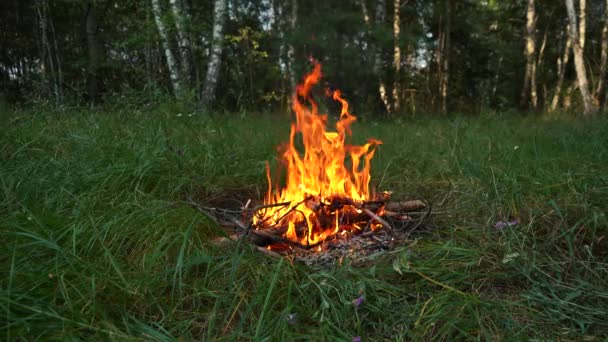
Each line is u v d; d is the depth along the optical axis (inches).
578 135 209.6
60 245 90.3
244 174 150.7
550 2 823.7
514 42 979.9
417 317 72.6
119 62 456.8
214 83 419.2
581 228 99.3
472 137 207.9
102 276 76.8
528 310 76.2
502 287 84.5
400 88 700.7
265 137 202.5
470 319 72.4
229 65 603.2
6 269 78.6
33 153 141.9
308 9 588.1
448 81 820.0
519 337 68.2
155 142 153.7
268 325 70.1
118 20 596.7
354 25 574.6
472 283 84.5
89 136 158.2
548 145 190.4
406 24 776.9
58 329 66.1
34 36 644.1
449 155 175.0
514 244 96.7
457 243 100.6
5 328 64.5
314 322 73.5
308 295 77.0
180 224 98.5
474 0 901.8
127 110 209.2
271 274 81.3
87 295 72.7
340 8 589.6
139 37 438.6
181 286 80.4
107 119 194.7
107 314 71.2
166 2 449.1
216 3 428.1
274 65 697.0
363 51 588.1
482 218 114.7
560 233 103.2
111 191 119.3
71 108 207.6
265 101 571.5
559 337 69.9
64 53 640.4
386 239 103.7
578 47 513.7
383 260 93.0
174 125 193.2
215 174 148.3
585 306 76.5
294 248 101.0
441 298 75.9
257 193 143.2
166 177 134.3
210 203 133.6
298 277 83.2
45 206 104.0
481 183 135.7
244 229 101.7
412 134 255.3
